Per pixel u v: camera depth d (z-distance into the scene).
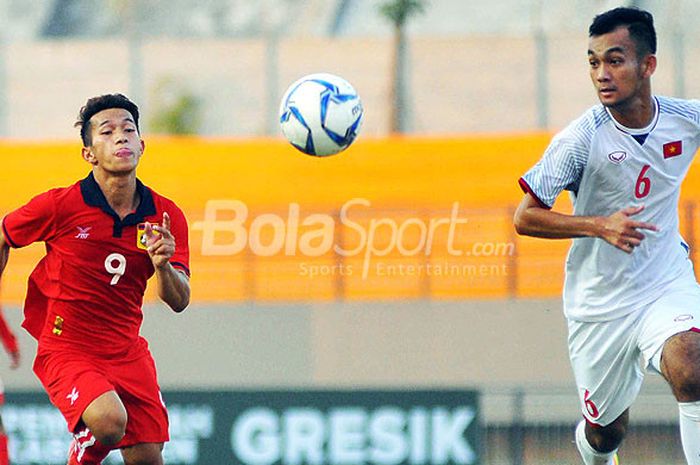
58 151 56.19
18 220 24.16
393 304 53.69
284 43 75.06
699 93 67.88
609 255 23.95
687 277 24.20
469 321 53.03
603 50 22.48
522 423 42.81
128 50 79.06
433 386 52.84
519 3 90.56
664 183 23.41
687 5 80.81
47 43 80.06
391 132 70.88
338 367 53.31
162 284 23.44
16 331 53.56
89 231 24.06
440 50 72.88
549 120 70.50
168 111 76.12
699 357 22.14
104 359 24.83
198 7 101.19
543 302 52.78
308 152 26.53
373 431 40.47
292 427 40.72
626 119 22.97
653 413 42.97
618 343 24.44
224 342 53.97
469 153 55.66
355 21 96.00
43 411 40.84
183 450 40.94
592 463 28.09
